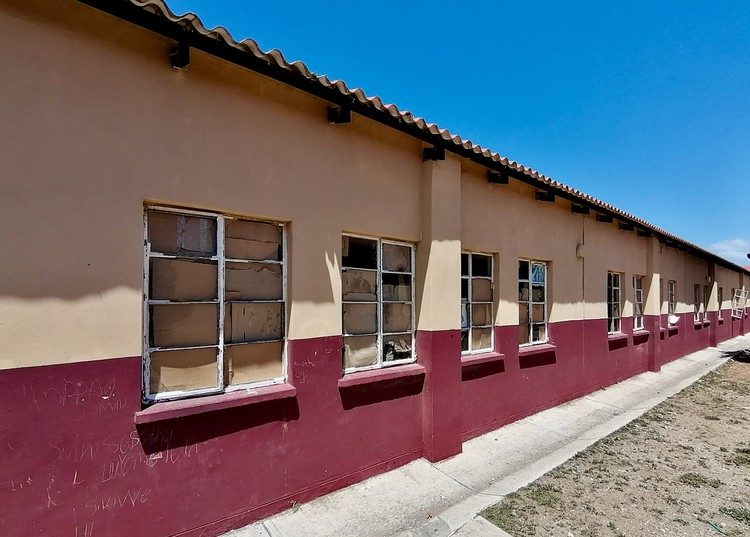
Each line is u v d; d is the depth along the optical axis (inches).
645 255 441.4
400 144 194.5
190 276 136.5
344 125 172.7
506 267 255.6
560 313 303.0
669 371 449.1
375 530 142.5
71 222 109.6
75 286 109.8
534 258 283.3
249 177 143.9
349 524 145.4
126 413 117.0
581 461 202.5
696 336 617.9
